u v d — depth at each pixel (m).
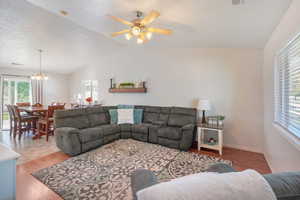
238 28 2.42
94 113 4.15
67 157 2.91
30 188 1.96
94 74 6.09
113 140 3.80
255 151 3.27
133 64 5.02
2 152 1.03
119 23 2.97
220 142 3.10
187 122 3.71
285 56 1.95
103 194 1.84
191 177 0.71
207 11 2.07
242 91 3.40
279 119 2.18
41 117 4.43
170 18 2.41
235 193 0.63
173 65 4.27
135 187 1.02
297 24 1.49
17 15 2.96
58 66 6.05
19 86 5.79
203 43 3.44
